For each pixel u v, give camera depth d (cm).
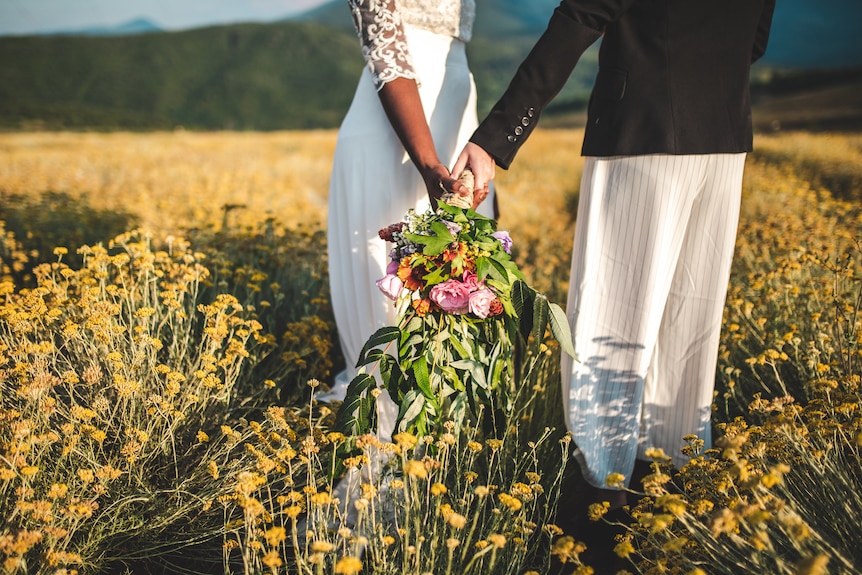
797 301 284
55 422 198
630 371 198
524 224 604
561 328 169
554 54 181
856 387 188
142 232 289
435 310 169
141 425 203
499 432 194
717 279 197
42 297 241
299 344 273
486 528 181
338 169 223
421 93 213
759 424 226
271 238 383
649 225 187
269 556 136
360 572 174
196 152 1598
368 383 172
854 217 488
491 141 189
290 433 186
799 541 128
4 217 521
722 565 141
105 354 212
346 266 226
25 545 136
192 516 192
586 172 197
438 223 164
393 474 178
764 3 187
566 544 135
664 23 177
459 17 218
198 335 272
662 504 139
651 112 180
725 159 185
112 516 176
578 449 205
